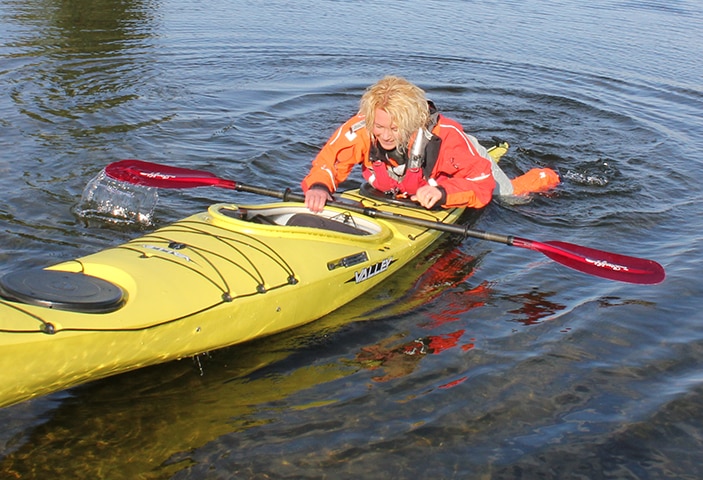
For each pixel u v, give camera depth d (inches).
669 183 269.1
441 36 490.6
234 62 395.2
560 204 245.8
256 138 289.3
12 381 121.6
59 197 220.2
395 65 415.8
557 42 495.5
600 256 185.2
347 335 163.3
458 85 387.5
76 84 333.1
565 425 136.9
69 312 127.3
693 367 155.9
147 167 209.2
